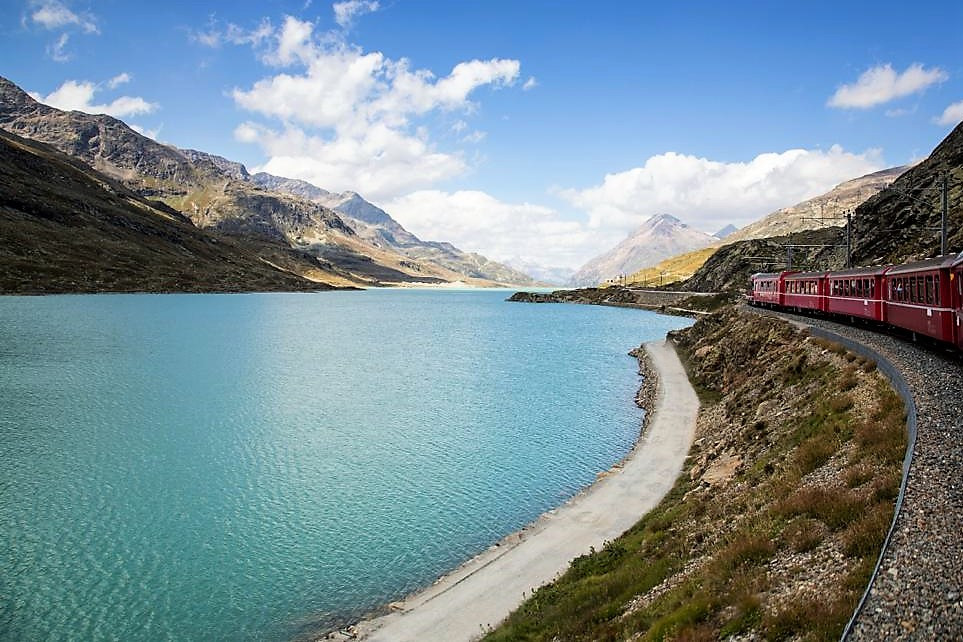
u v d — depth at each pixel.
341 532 36.53
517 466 48.16
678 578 19.91
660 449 44.88
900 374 27.77
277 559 33.38
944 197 49.34
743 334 70.69
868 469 19.69
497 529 36.81
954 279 34.16
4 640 26.30
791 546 17.22
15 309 178.00
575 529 32.31
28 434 56.56
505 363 103.62
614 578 23.09
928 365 31.34
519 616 23.53
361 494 42.41
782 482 23.47
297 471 47.34
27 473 46.16
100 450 52.19
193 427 60.16
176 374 90.25
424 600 27.83
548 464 48.62
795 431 30.92
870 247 114.69
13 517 38.22
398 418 64.38
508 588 27.12
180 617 28.08
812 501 19.05
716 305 186.38
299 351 119.00
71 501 41.00
